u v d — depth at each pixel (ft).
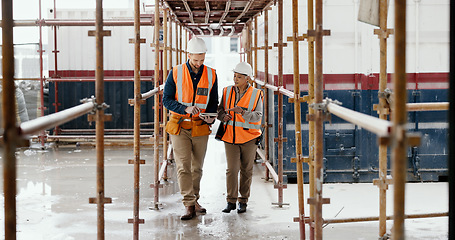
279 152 21.67
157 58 21.62
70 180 26.71
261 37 32.68
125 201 22.63
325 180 26.02
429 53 25.48
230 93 20.24
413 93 25.61
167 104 19.20
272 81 27.71
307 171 25.77
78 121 40.57
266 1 23.22
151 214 20.59
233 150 20.31
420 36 25.38
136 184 16.81
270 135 29.58
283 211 20.97
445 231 18.30
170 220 19.75
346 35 25.22
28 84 40.83
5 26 7.54
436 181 26.27
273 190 24.72
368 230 18.52
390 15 25.00
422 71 25.55
